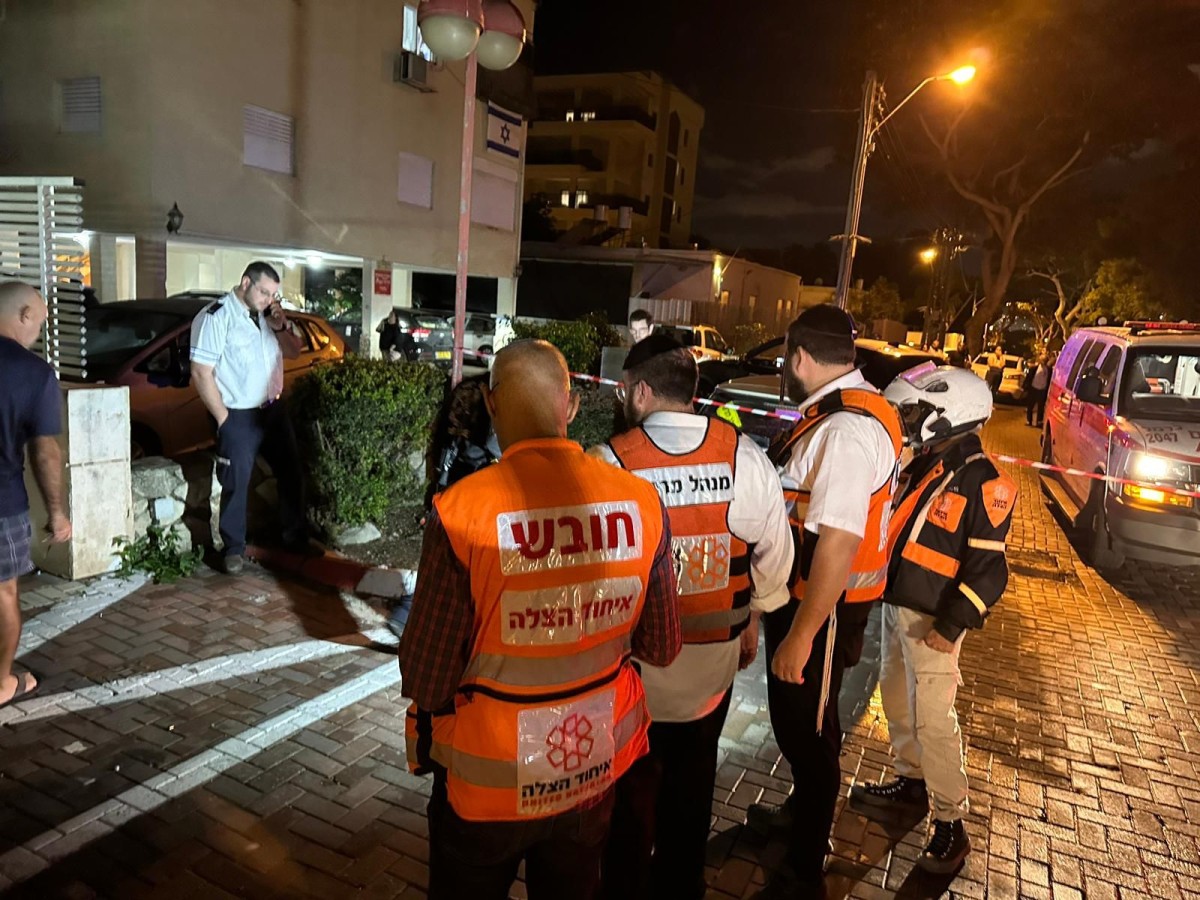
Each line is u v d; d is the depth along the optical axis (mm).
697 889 2662
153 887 2740
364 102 18078
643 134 50781
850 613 2801
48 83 14695
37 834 2943
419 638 1729
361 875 2867
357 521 5895
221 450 5246
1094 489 7496
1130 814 3604
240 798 3229
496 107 22781
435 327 18969
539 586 1741
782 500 2496
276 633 4656
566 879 1947
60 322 5094
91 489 5031
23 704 3756
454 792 1790
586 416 8086
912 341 39000
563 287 29344
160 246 14250
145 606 4844
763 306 36469
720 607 2449
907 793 3527
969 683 4867
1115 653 5488
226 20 14758
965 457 2977
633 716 1994
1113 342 8422
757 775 3689
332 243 17781
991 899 2998
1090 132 28984
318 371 5848
